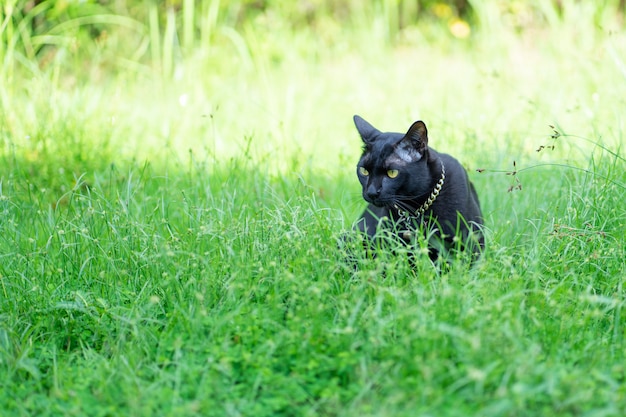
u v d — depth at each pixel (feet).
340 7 64.39
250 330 19.80
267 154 33.30
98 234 25.55
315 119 41.32
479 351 17.30
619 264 23.08
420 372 17.33
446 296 19.01
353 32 59.47
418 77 48.70
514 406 16.26
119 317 20.71
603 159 29.91
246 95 44.04
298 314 19.81
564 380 16.83
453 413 16.12
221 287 22.02
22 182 32.89
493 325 18.16
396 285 20.95
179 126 39.78
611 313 21.11
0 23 41.57
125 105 43.04
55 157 35.24
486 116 39.29
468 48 55.47
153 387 18.07
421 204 24.53
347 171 34.81
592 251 23.76
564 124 37.09
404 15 64.23
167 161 35.14
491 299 19.65
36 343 21.38
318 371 18.47
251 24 57.62
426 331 18.03
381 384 17.63
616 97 36.47
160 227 25.76
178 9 56.65
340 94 45.73
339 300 20.33
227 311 21.06
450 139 35.81
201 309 20.24
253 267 22.52
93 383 18.88
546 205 28.02
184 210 27.61
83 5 51.34
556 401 16.34
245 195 29.40
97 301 22.56
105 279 23.43
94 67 46.32
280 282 21.65
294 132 39.09
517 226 27.07
